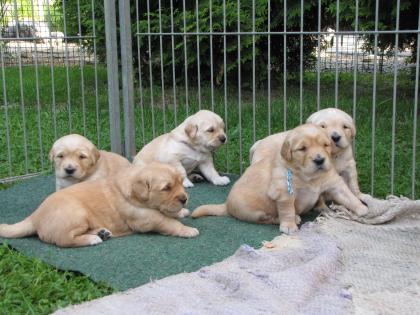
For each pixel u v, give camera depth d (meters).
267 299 0.98
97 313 0.94
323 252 1.16
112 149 2.09
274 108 2.81
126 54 2.02
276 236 1.30
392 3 2.70
